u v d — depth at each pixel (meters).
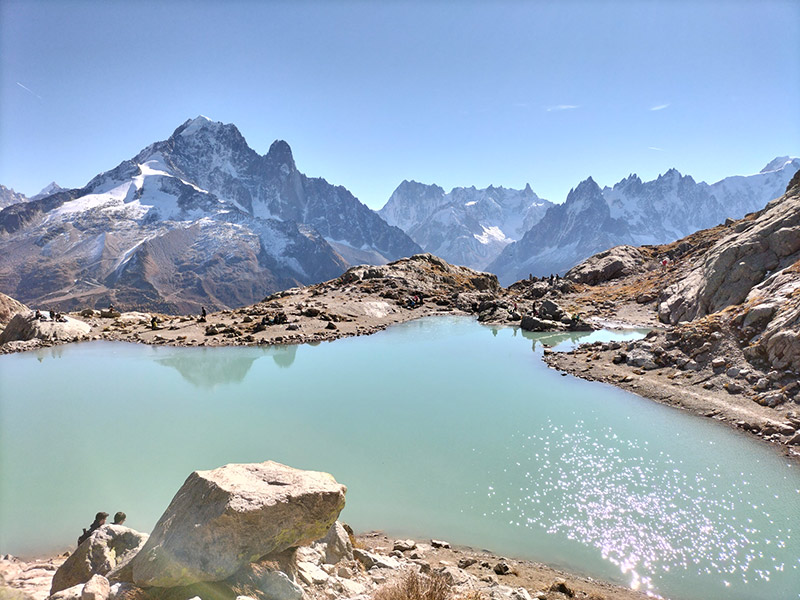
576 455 20.58
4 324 54.97
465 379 32.91
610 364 33.88
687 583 12.62
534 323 52.25
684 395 26.81
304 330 49.25
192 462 20.14
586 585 12.23
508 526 15.56
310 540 8.79
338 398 28.89
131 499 17.17
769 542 14.23
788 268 33.84
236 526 7.66
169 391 30.31
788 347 25.20
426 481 18.58
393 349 42.88
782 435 21.31
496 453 20.86
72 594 7.08
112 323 53.25
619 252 92.25
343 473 19.23
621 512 16.12
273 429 23.86
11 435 22.72
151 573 7.32
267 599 7.54
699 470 18.84
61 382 32.19
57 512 16.23
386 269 82.94
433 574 9.48
